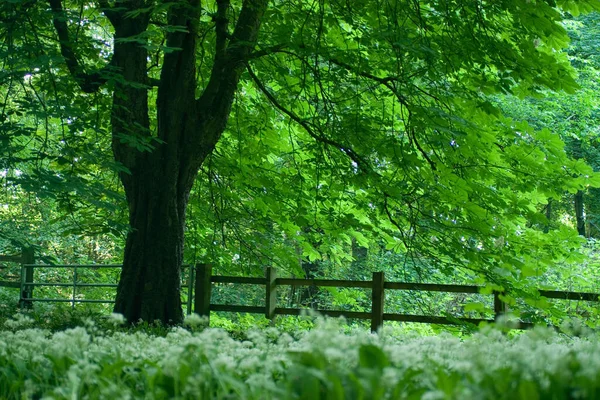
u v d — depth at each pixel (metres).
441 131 10.25
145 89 10.67
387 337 4.34
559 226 11.93
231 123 13.75
